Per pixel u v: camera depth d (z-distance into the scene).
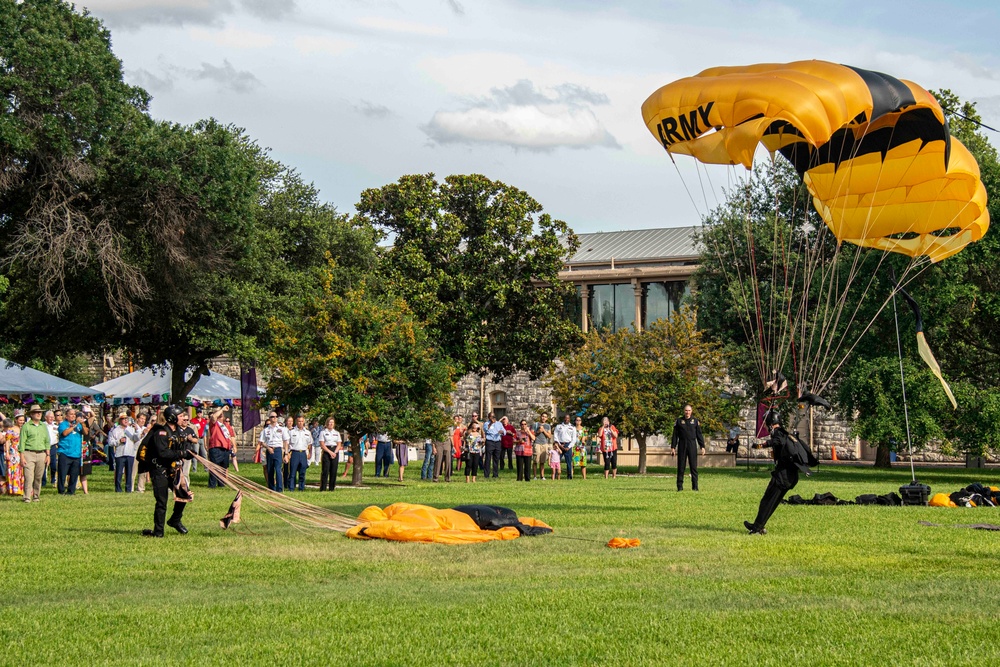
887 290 35.72
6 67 30.41
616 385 39.44
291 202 49.28
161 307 38.38
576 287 56.44
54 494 26.22
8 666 7.68
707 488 28.34
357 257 49.91
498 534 15.33
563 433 35.91
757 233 42.50
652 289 55.25
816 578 11.54
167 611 9.67
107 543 14.95
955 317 36.28
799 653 7.96
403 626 8.98
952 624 9.02
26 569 12.38
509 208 48.34
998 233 34.09
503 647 8.19
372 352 30.50
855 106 16.86
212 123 36.16
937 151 19.28
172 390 42.25
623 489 27.89
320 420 30.33
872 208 20.48
